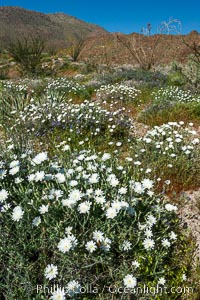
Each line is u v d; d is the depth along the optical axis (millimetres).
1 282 1892
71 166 2980
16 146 3678
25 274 1818
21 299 1795
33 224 2086
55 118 5566
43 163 2873
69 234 2078
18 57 15477
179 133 4445
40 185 2584
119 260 2172
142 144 4199
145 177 3369
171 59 16203
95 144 4863
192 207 3125
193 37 19266
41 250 2092
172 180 3570
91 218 2279
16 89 8508
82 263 2016
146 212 2592
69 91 9141
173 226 2600
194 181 3576
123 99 8219
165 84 9953
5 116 6270
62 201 2176
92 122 5281
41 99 7480
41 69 16078
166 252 2213
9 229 2047
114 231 2193
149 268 2164
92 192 2461
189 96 7664
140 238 2268
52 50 24859
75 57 20391
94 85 10570
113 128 5273
